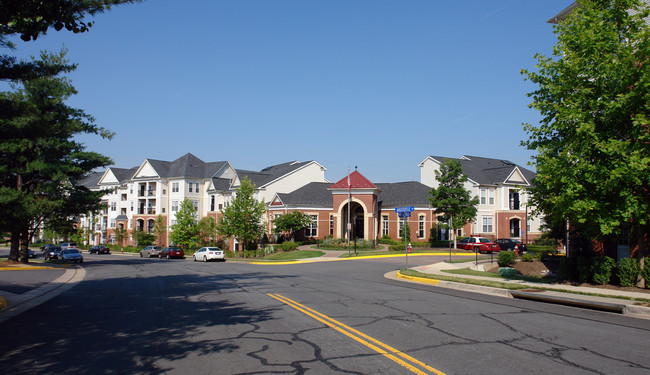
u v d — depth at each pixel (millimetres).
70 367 5977
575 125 12547
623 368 5758
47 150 31016
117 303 11875
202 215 61125
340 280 17391
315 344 7055
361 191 43969
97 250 59438
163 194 61469
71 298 13102
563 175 12234
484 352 6516
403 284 15883
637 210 11484
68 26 8188
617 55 12266
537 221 50938
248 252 39688
